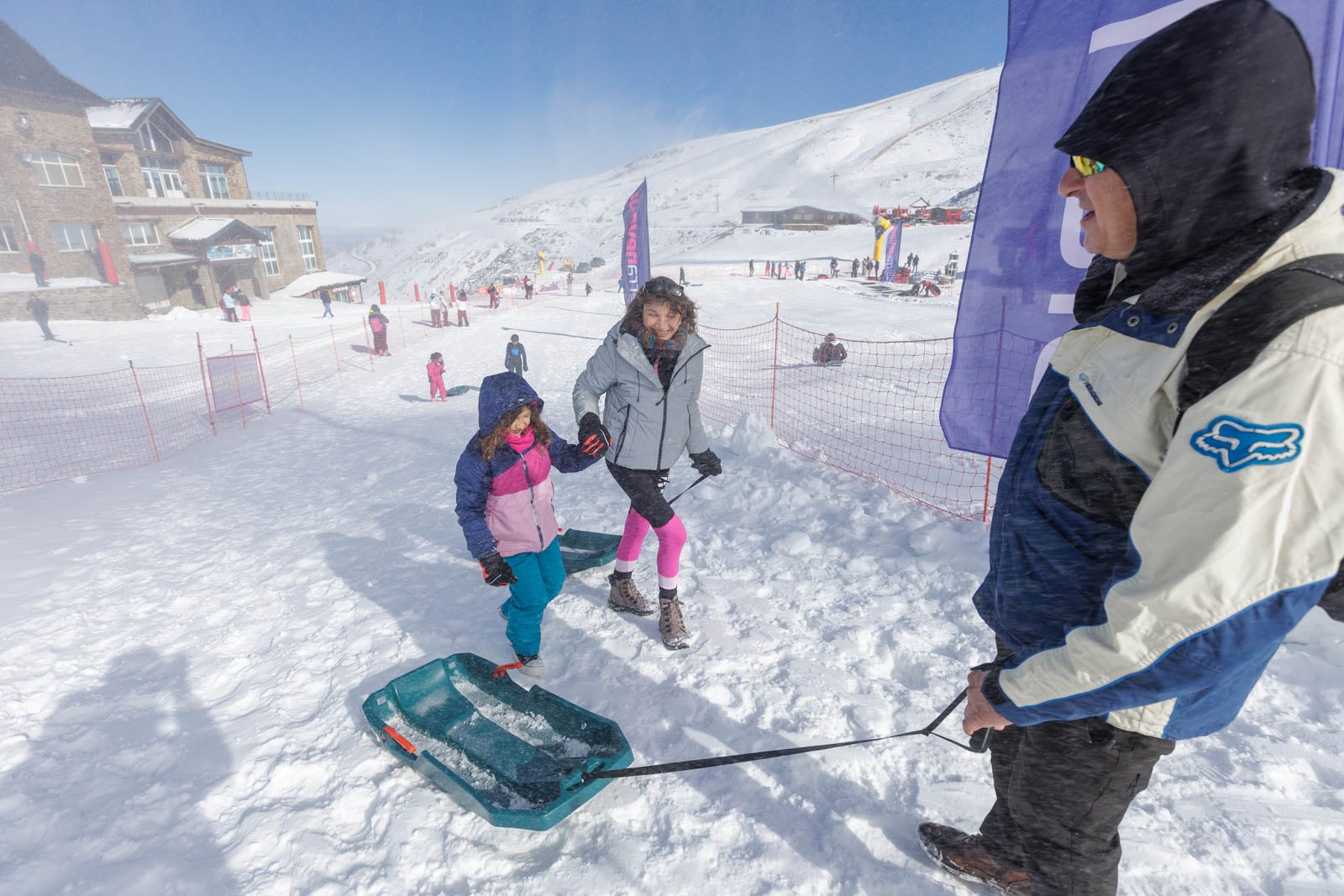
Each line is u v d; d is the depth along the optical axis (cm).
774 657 306
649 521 308
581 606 363
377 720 251
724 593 371
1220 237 91
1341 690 247
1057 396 126
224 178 3991
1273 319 80
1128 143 92
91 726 292
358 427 1174
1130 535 95
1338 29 247
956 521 444
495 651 330
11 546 552
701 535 458
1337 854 187
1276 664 265
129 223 3328
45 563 508
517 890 196
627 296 1481
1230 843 192
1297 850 188
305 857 210
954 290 3325
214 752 267
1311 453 76
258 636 370
